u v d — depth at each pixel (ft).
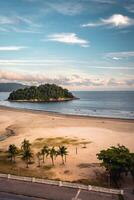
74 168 234.99
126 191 180.04
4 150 294.46
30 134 379.55
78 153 277.44
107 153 201.05
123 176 212.64
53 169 232.94
